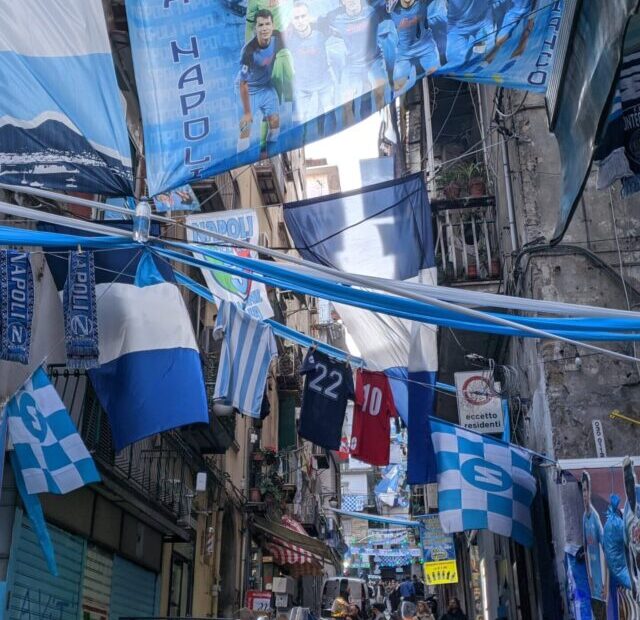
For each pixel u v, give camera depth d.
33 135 6.54
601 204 11.29
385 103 6.49
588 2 4.91
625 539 7.93
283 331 10.80
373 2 6.70
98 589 11.37
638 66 5.79
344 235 8.91
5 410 7.06
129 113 12.16
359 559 53.88
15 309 6.84
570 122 5.61
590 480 8.96
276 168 26.23
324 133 6.56
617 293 10.85
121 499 11.57
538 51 6.47
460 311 5.84
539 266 11.06
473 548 23.78
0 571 8.34
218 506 18.92
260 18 6.78
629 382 10.45
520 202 11.73
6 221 8.09
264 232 26.58
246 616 9.59
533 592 12.93
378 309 6.69
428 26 6.57
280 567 29.27
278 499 24.00
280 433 27.41
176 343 7.66
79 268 7.10
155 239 6.12
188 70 6.71
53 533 9.74
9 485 8.59
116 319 7.70
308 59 6.68
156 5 6.80
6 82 6.58
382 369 10.62
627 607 7.86
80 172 6.52
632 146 5.83
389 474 48.41
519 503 10.46
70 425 7.05
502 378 14.45
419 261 8.73
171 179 6.52
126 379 7.52
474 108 16.33
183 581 16.30
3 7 6.69
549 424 10.48
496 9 6.50
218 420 15.49
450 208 14.28
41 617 9.31
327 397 10.53
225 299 9.81
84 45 6.77
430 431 10.49
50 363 9.28
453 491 10.28
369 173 9.79
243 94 6.66
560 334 6.59
